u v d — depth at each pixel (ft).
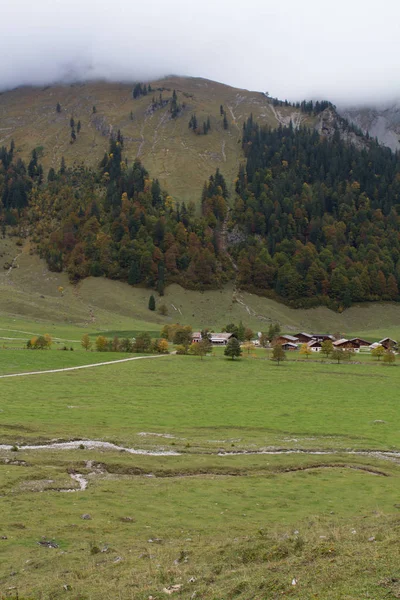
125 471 170.30
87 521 119.14
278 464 186.19
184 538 109.81
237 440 226.79
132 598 71.51
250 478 167.63
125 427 244.63
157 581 77.56
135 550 99.81
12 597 76.69
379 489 156.76
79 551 100.12
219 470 176.55
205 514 128.06
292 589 65.51
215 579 75.41
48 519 119.44
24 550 100.78
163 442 215.31
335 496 148.66
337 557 74.90
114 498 138.92
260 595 66.03
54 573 88.74
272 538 95.76
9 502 131.13
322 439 233.55
